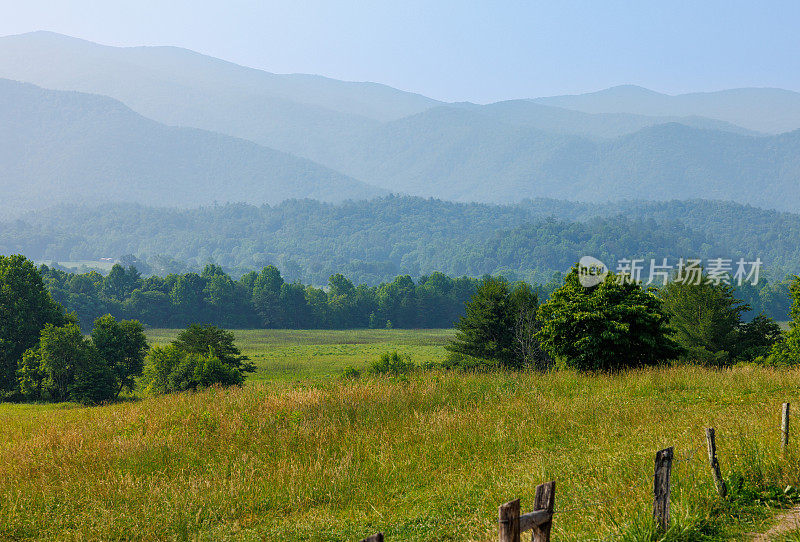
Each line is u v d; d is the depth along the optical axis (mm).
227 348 60438
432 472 11102
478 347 44250
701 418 13289
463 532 7965
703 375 20234
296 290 168250
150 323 156750
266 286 167625
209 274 177875
